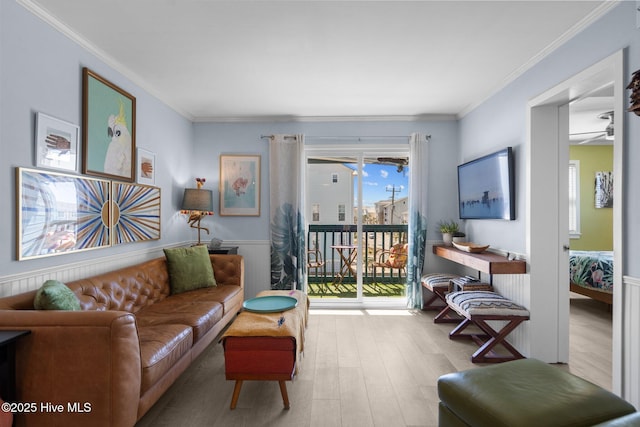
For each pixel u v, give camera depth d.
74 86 2.44
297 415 2.06
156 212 3.56
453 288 3.71
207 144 4.52
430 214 4.45
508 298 3.18
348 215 4.66
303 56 2.79
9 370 1.53
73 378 1.54
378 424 1.98
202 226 4.52
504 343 2.93
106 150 2.75
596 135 5.27
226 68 3.01
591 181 5.92
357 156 4.60
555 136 2.83
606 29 2.10
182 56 2.78
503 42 2.55
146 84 3.34
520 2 2.07
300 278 4.38
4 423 1.39
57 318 1.55
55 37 2.26
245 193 4.50
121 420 1.57
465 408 1.47
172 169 3.95
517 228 3.04
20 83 2.01
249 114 4.38
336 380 2.50
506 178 3.14
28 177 2.05
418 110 4.22
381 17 2.24
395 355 2.95
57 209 2.26
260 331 2.11
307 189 4.65
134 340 1.66
